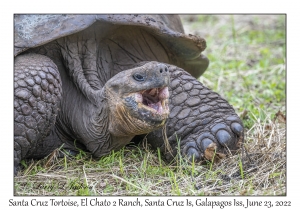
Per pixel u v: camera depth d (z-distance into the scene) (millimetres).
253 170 11461
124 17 12719
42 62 11828
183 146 12227
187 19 27734
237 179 11148
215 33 25016
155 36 13664
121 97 10883
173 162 12273
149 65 10594
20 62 11781
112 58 13398
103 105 11641
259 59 21016
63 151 12602
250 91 17312
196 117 12383
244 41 23344
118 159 12156
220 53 21453
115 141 11977
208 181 11078
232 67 19703
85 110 12242
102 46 13273
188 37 13578
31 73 11500
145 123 10789
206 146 11938
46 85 11578
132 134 11461
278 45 22734
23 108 11312
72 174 11609
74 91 12656
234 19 26766
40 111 11500
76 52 12742
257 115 14969
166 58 14211
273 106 15992
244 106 15875
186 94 12594
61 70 12820
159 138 12414
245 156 11891
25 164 12062
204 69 16078
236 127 12156
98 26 12859
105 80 13164
